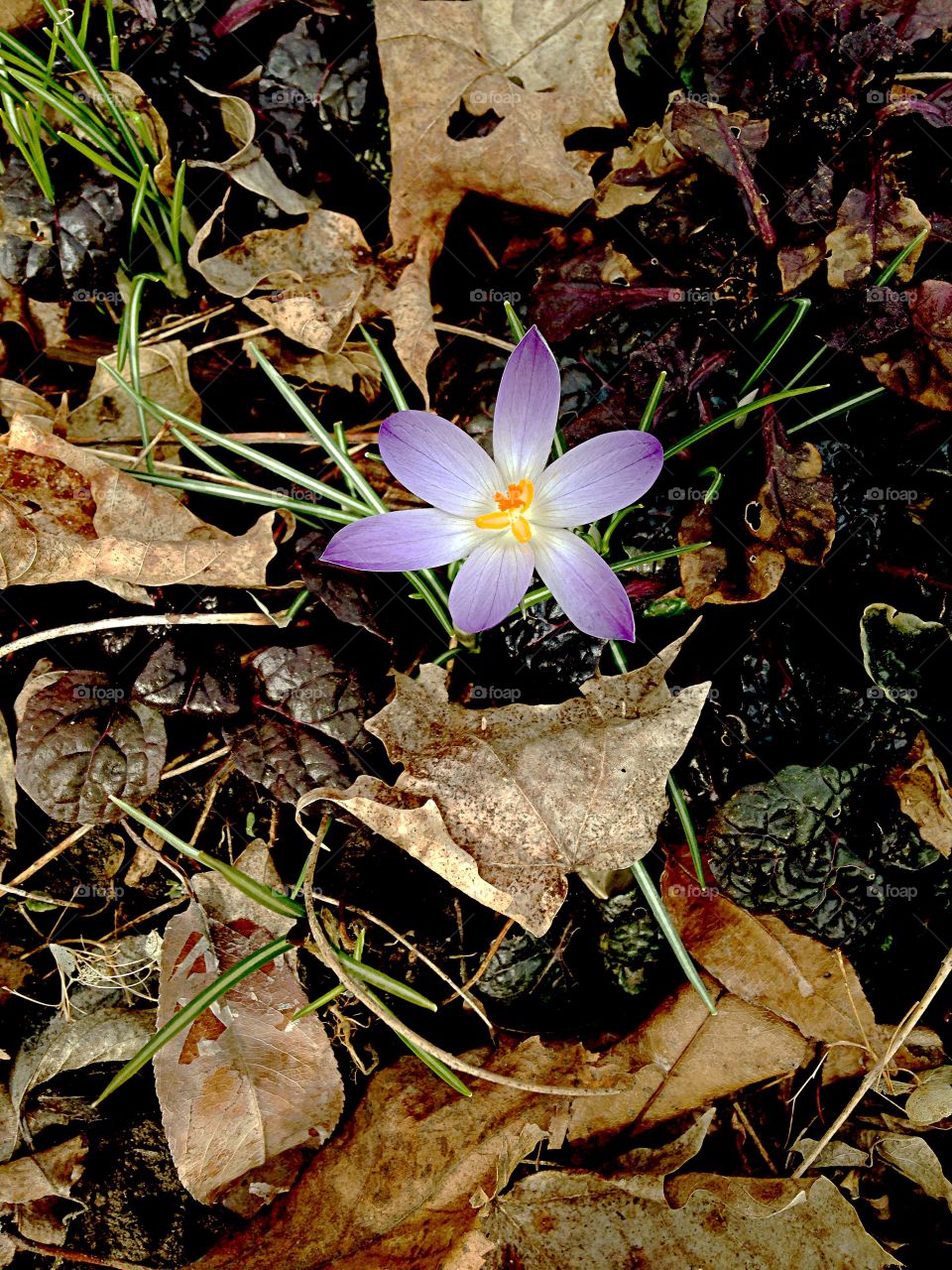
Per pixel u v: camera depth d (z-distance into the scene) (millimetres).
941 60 320
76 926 324
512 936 318
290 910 296
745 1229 302
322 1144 311
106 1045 321
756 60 318
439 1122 306
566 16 319
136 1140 320
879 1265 301
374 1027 320
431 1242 297
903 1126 315
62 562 302
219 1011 304
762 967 311
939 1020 325
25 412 331
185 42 327
